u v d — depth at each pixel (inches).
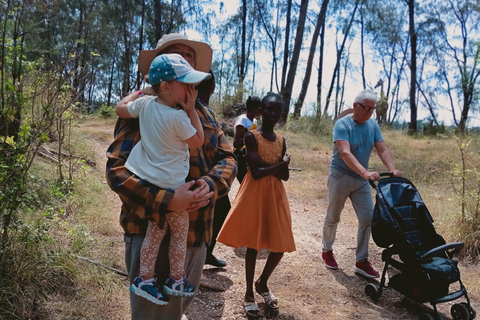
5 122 126.9
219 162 86.5
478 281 154.9
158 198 69.1
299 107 681.0
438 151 490.6
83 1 746.8
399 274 132.9
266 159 123.3
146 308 79.4
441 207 223.3
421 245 127.5
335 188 158.2
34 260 119.0
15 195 115.7
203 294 135.4
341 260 176.6
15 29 133.6
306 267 165.2
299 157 438.0
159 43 90.7
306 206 268.1
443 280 120.3
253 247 120.6
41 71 160.9
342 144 150.3
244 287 142.4
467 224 188.7
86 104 266.1
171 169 71.5
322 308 131.8
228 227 122.7
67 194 191.8
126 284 130.0
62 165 216.4
